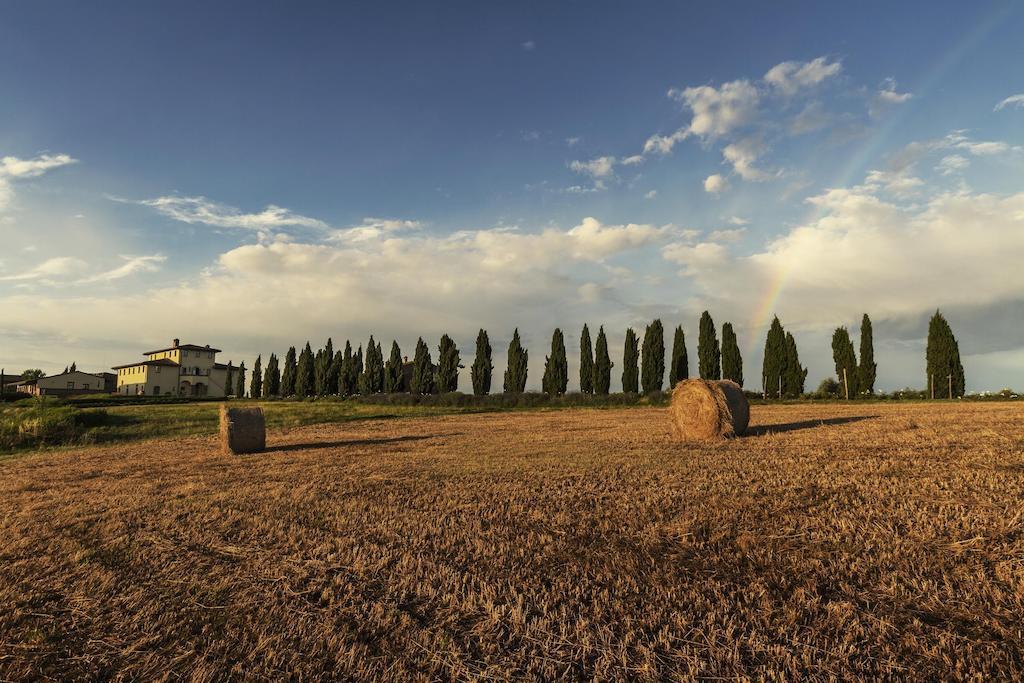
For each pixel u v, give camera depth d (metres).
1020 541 6.62
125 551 7.68
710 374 57.12
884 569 6.07
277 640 5.00
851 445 14.47
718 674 4.28
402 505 9.66
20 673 4.61
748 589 5.71
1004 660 4.34
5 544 8.21
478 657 4.62
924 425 18.41
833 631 4.86
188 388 99.38
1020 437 14.26
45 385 98.56
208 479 13.32
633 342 57.56
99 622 5.47
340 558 7.04
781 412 29.64
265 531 8.43
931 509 8.10
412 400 48.97
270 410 39.31
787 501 8.84
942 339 50.28
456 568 6.57
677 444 16.64
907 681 4.14
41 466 17.19
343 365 76.44
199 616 5.54
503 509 9.12
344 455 16.98
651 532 7.57
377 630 5.14
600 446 16.61
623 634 4.89
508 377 60.72
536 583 6.04
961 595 5.39
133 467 16.09
